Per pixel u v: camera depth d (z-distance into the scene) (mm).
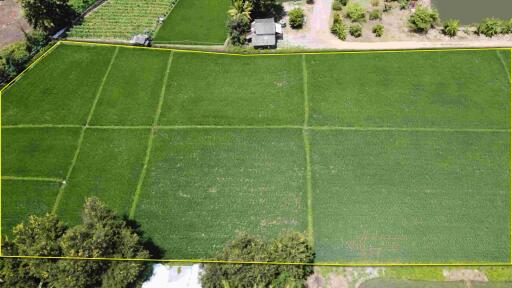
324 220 32750
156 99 40938
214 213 33625
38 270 27516
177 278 30703
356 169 35250
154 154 37125
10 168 37031
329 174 35094
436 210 32906
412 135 37000
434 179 34469
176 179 35562
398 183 34375
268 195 34281
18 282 27953
